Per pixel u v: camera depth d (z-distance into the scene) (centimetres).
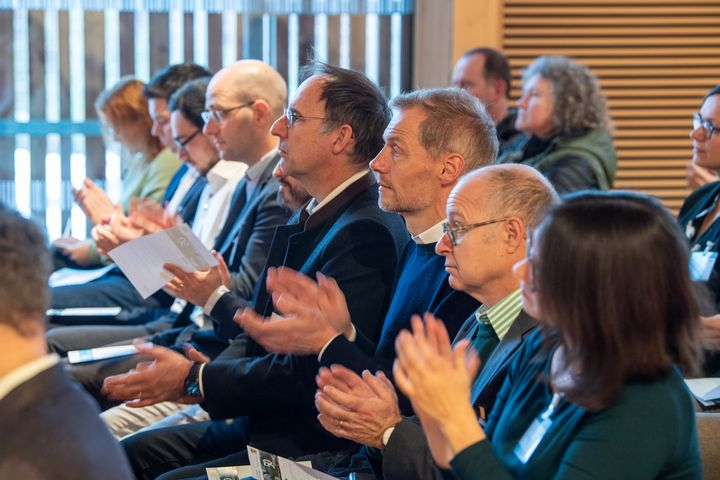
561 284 164
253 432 293
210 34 606
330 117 301
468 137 263
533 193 218
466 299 247
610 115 557
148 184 514
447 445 172
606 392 160
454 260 221
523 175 221
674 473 164
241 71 387
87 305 463
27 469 133
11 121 611
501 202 217
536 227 173
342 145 302
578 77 473
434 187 264
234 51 607
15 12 604
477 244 217
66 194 619
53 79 610
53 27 607
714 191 350
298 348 255
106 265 517
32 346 143
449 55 577
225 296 328
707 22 554
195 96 435
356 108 302
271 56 605
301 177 309
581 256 162
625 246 161
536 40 559
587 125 472
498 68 512
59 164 617
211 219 429
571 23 556
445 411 167
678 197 563
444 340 170
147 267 326
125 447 315
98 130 615
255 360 289
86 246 515
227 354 321
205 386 288
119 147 545
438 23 577
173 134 442
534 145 482
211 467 278
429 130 263
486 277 218
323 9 601
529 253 179
